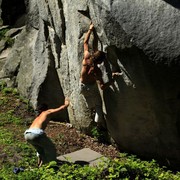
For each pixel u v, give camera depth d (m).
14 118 12.59
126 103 9.84
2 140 11.18
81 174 8.88
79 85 11.21
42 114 10.06
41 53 12.90
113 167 9.11
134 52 8.71
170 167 9.98
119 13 8.40
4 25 17.84
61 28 11.41
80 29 10.46
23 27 16.89
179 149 9.62
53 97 12.73
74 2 10.37
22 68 14.02
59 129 12.20
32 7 13.56
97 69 9.88
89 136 11.73
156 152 10.09
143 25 8.27
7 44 16.50
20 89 13.95
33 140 9.64
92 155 10.72
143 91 9.29
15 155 10.44
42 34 12.71
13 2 17.48
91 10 9.56
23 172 9.30
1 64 15.73
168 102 9.10
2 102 13.47
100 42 9.86
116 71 9.62
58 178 8.76
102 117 10.89
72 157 10.60
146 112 9.64
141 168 9.18
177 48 8.03
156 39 8.19
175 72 8.38
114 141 10.95
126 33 8.45
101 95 10.51
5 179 9.16
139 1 8.34
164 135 9.67
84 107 11.39
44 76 12.61
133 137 10.32
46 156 9.84
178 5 8.07
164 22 8.12
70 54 11.34
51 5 11.51
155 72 8.70
